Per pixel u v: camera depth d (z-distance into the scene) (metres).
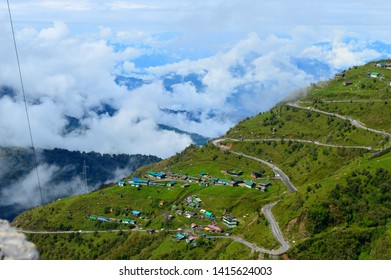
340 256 170.00
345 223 184.62
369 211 185.25
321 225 185.12
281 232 192.38
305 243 177.38
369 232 175.62
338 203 189.88
